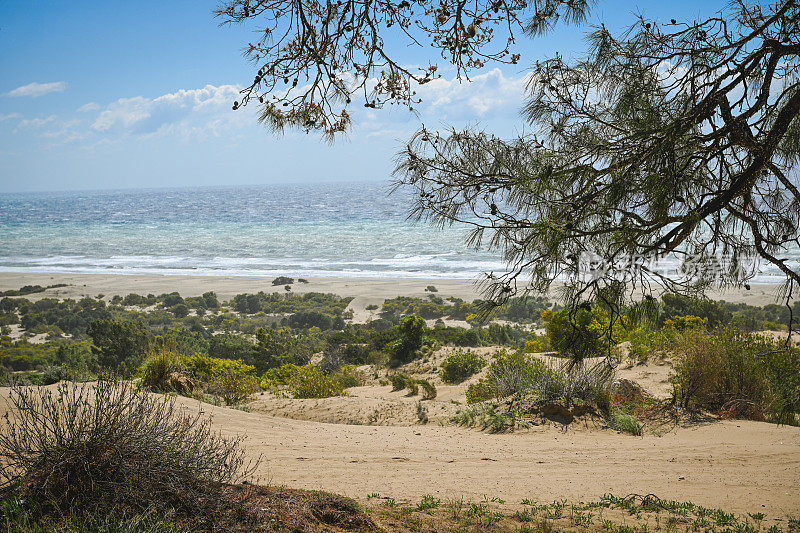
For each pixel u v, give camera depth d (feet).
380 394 49.32
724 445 25.48
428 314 155.53
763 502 17.57
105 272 255.29
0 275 248.32
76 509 10.12
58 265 284.00
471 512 15.21
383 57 9.70
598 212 9.65
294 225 518.37
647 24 10.50
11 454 10.75
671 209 9.77
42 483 10.50
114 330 88.17
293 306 176.35
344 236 399.65
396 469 21.43
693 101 10.03
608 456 24.03
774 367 32.99
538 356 51.70
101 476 10.76
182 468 11.35
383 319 150.30
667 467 22.21
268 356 95.81
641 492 18.75
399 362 80.53
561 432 28.30
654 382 39.83
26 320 160.56
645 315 9.62
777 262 10.21
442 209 10.30
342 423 33.32
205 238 421.59
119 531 9.33
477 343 93.66
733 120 9.73
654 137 9.95
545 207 10.03
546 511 16.06
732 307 82.53
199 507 10.82
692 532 14.42
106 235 461.78
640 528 14.47
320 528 11.36
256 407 38.06
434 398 44.09
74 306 178.40
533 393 32.83
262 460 21.40
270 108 9.89
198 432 13.16
